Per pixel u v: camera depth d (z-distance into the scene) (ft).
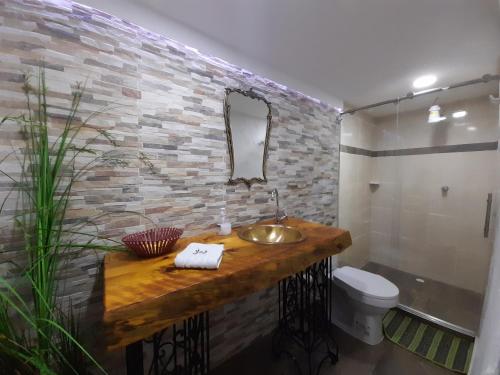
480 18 3.56
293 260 3.40
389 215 8.84
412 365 4.77
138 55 3.46
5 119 2.37
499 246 3.28
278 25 3.85
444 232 7.63
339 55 4.78
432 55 4.73
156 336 3.23
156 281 2.48
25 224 2.69
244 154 4.97
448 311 6.38
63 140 2.62
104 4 3.15
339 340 5.51
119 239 3.39
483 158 6.79
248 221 5.15
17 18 2.61
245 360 4.90
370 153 9.02
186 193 4.09
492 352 3.04
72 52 2.94
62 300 2.97
